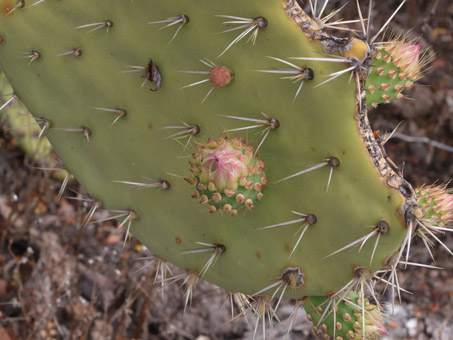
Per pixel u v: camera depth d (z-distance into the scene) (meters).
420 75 0.40
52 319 0.64
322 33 0.35
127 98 0.39
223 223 0.38
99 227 0.71
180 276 0.40
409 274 0.75
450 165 0.81
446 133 0.82
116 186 0.40
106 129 0.40
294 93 0.35
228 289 0.39
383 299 0.74
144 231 0.40
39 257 0.67
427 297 0.74
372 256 0.35
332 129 0.35
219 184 0.34
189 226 0.39
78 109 0.41
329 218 0.35
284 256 0.37
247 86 0.36
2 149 0.71
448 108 0.82
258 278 0.37
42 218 0.69
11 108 0.65
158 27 0.38
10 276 0.64
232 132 0.37
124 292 0.68
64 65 0.41
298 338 0.69
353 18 0.78
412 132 0.82
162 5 0.38
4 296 0.63
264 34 0.35
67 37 0.40
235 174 0.34
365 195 0.35
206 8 0.37
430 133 0.82
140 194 0.40
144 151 0.39
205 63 0.37
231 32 0.36
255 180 0.35
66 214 0.70
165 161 0.39
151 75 0.38
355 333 0.38
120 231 0.71
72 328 0.62
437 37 0.83
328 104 0.35
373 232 0.35
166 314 0.68
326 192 0.35
